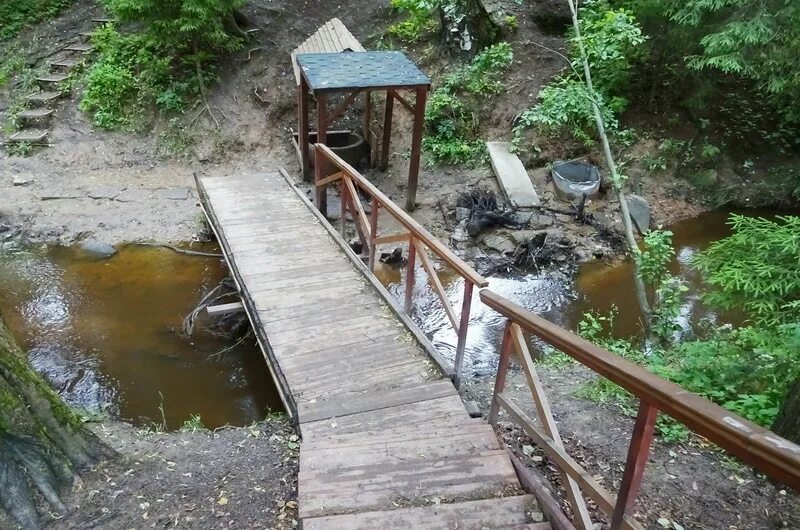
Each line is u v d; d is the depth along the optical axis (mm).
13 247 7922
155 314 6719
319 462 3281
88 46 11258
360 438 3533
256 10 11625
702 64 8445
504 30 11438
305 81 8820
